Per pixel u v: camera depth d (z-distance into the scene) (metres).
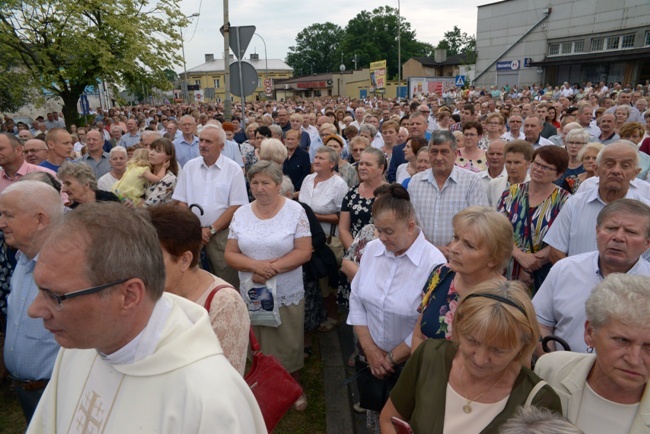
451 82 41.88
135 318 1.25
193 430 1.17
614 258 2.17
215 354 1.31
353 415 3.49
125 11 18.34
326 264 3.88
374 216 2.62
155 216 2.13
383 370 2.66
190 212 2.24
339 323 4.93
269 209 3.49
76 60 17.52
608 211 2.23
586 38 35.41
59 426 1.45
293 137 6.55
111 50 18.17
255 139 7.95
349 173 5.86
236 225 3.54
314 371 4.06
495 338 1.57
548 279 2.50
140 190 5.02
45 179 3.28
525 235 3.55
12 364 2.51
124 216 1.24
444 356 1.84
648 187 3.33
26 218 2.38
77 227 1.17
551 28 37.81
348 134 8.52
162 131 13.52
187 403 1.18
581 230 3.04
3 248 3.53
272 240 3.36
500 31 41.50
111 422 1.25
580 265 2.38
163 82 20.03
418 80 39.12
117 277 1.17
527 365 1.73
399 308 2.63
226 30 9.70
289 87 70.94
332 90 64.25
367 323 2.85
